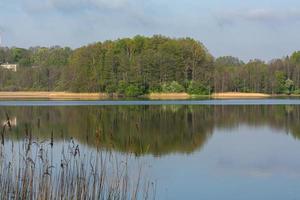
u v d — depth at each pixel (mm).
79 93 113562
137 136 34406
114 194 14086
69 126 41219
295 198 17375
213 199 17062
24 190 12547
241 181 20031
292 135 35938
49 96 114562
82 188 13164
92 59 115375
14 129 35531
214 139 33844
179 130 39344
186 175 20906
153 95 112562
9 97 110062
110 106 71812
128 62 114000
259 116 53344
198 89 112375
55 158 22328
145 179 18297
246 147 29875
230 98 108375
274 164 23859
